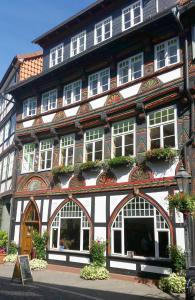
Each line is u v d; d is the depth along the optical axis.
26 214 20.02
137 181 14.61
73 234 16.95
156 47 15.23
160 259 13.13
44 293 11.13
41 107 20.83
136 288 12.39
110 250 15.00
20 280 13.02
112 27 18.22
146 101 14.96
